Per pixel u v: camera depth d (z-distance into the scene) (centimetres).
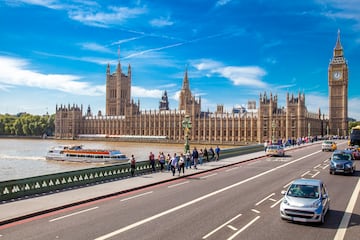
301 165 5606
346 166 4350
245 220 2283
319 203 2172
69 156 10119
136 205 2736
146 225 2167
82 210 2588
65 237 1941
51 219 2334
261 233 2009
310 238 1928
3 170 7956
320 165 5566
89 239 1906
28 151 14100
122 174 4203
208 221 2255
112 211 2541
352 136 7375
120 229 2084
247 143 19988
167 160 5128
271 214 2436
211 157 6378
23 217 2358
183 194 3183
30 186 3072
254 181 3947
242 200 2897
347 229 2094
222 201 2861
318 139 16825
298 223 2219
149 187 3622
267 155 7375
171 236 1952
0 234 2006
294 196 2255
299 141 11606
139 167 4566
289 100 19925
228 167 5459
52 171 7756
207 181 3988
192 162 5712
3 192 2852
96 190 3325
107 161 9694
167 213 2467
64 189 3381
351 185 3644
